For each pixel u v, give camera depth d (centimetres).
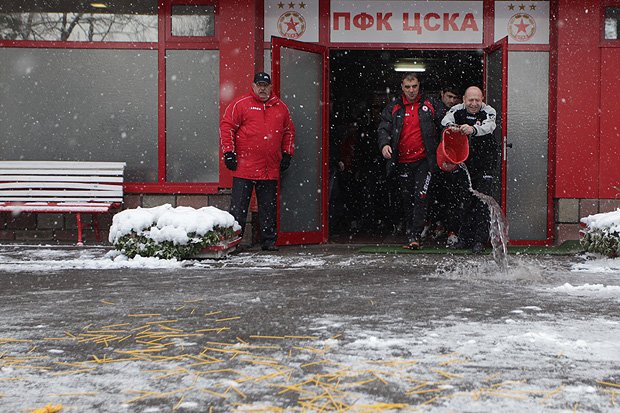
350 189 1469
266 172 935
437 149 838
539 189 1063
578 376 317
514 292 562
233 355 360
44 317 464
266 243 948
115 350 374
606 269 712
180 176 1041
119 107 1043
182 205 1025
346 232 1326
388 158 928
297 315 465
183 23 1038
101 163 1015
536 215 1063
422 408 274
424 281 629
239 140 932
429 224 1139
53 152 1045
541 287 591
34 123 1045
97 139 1045
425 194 928
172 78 1038
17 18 1041
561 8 1030
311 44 1052
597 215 820
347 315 464
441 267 737
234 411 273
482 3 1069
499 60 1019
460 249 946
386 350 366
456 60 1728
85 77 1043
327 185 1083
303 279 644
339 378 315
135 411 274
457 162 814
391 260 809
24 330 425
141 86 1041
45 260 790
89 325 438
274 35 1066
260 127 925
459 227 954
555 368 331
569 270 711
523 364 338
